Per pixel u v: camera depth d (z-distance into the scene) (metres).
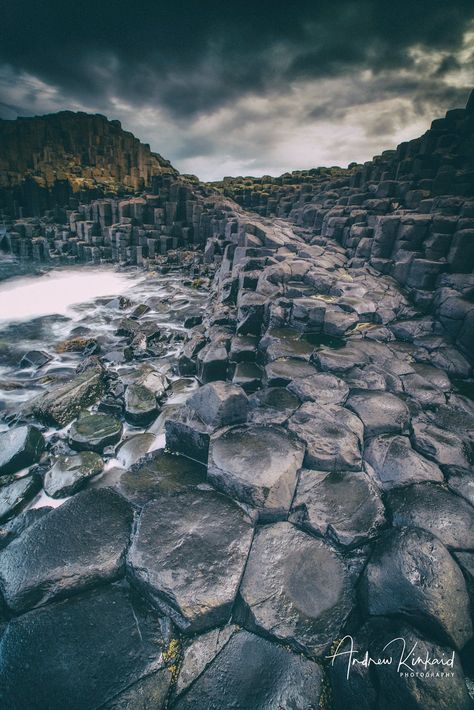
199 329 11.23
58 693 2.76
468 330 7.70
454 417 5.92
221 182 41.88
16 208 37.50
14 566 3.62
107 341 12.18
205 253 22.20
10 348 11.80
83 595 3.51
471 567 3.66
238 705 2.77
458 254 9.06
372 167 18.98
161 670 2.97
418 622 3.20
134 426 7.01
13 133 45.50
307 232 18.05
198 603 3.31
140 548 3.77
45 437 6.56
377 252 11.41
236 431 5.24
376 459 4.97
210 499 4.46
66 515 4.21
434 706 2.69
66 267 27.52
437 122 16.00
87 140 46.97
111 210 29.33
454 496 4.43
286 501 4.38
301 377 6.54
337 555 3.91
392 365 7.20
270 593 3.48
